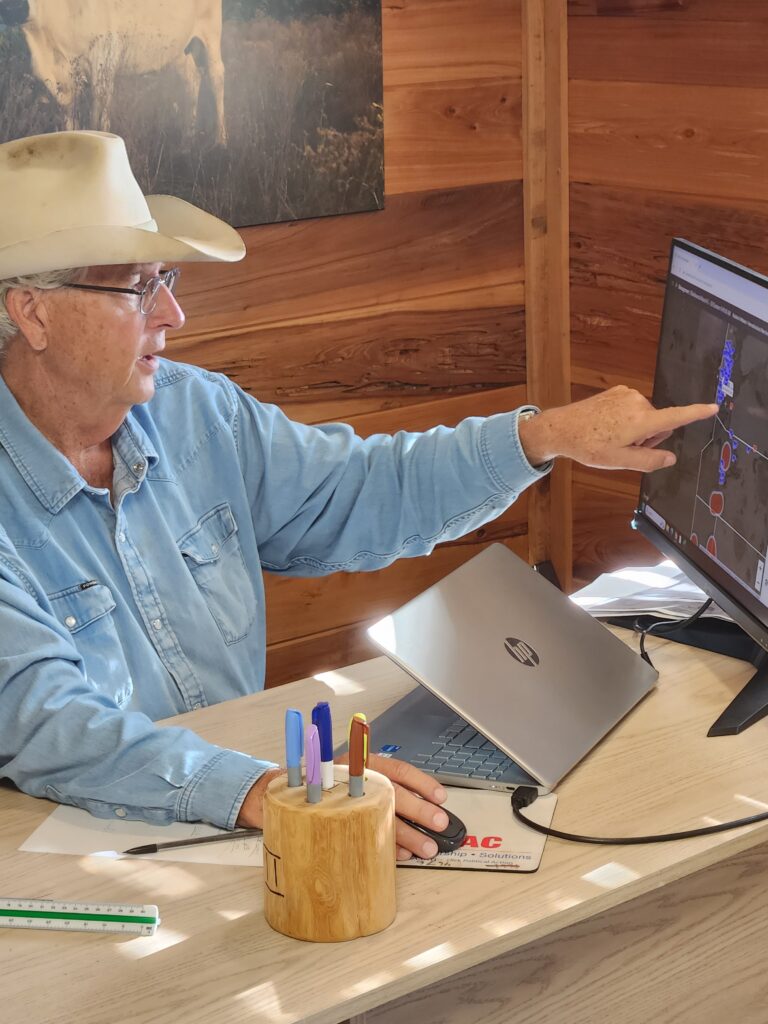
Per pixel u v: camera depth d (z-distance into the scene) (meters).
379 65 2.62
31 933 1.03
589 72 2.69
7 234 1.43
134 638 1.49
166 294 1.46
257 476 1.67
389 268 2.76
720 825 1.13
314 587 2.80
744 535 1.40
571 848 1.11
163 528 1.54
